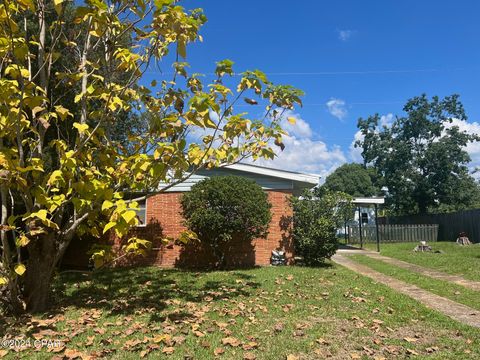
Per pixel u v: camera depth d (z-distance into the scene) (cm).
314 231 1325
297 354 491
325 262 1424
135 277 1055
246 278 1017
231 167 1370
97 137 684
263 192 1234
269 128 694
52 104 700
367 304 745
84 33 779
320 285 927
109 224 537
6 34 568
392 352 501
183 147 619
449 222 2755
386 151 4275
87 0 574
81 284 947
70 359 469
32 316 644
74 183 593
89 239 1367
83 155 629
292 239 1363
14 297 643
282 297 796
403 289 933
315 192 1399
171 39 618
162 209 1366
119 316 645
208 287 897
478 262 1321
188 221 1192
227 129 639
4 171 548
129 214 528
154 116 636
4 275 609
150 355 482
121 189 738
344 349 512
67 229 698
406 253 1850
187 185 1377
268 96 682
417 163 4053
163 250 1345
